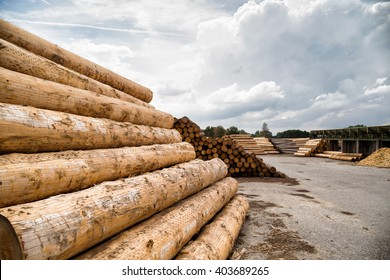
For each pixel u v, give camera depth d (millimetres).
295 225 4531
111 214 2326
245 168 10070
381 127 15227
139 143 4539
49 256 1721
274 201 6227
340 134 20062
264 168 9922
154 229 2705
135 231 2629
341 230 4281
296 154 21406
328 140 21594
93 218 2127
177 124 10250
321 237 3992
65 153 2748
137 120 5062
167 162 4613
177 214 3203
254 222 4715
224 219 3910
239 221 4191
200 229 3709
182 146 5625
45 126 2586
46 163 2336
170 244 2680
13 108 2377
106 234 2291
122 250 2229
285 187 7969
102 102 3945
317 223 4629
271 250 3561
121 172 3297
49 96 3000
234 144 10031
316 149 20750
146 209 2852
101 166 2934
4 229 1658
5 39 3502
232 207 4598
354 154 16656
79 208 2084
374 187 7953
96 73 5266
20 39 3662
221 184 5117
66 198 2160
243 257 3367
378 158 13977
